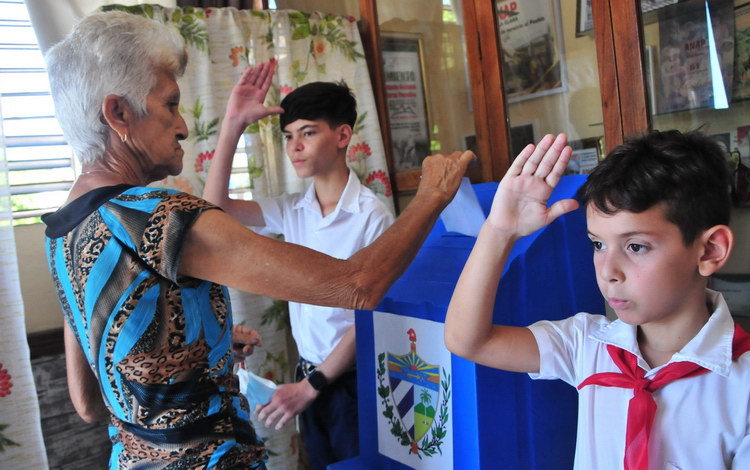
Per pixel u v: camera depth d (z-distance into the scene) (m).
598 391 0.88
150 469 0.96
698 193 0.74
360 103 2.20
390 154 2.20
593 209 0.80
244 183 2.08
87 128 0.98
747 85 1.23
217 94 2.02
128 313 0.90
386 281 1.04
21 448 1.69
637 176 0.74
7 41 2.01
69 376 1.20
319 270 0.97
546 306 1.13
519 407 1.09
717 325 0.79
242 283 0.95
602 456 0.86
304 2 2.38
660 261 0.75
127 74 0.97
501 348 0.92
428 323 1.16
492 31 1.74
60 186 2.09
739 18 1.23
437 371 1.14
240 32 2.03
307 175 1.68
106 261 0.90
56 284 1.00
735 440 0.75
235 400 1.03
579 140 1.56
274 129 2.14
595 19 1.45
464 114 1.88
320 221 1.72
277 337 2.13
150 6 1.91
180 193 0.95
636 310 0.77
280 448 2.13
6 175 1.68
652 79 1.37
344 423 1.64
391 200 2.20
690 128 1.33
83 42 0.96
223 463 0.95
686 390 0.79
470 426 1.07
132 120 1.00
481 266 0.89
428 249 1.37
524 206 0.85
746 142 1.25
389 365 1.27
